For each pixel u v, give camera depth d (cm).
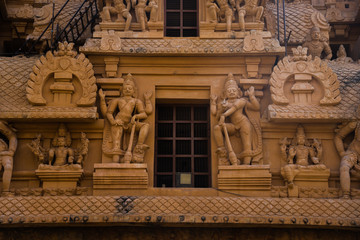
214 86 1227
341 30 1620
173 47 1223
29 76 1210
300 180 1149
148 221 1044
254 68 1223
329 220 1049
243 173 1132
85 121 1170
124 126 1178
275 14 1509
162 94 1234
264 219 1049
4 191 1116
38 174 1133
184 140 1241
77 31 1395
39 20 1516
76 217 1042
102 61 1229
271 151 1185
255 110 1200
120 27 1288
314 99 1193
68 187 1137
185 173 1202
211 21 1276
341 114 1160
